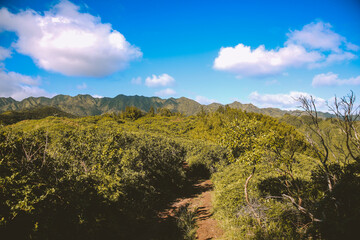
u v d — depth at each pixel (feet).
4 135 20.26
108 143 35.06
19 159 18.58
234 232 22.49
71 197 18.57
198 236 24.79
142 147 45.85
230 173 42.24
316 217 16.69
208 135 118.83
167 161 51.49
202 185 53.36
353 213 14.12
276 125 89.76
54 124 89.30
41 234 15.25
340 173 18.71
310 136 19.54
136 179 31.48
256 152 21.76
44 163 19.01
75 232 17.94
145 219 28.63
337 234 14.06
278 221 20.63
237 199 28.32
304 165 49.26
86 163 29.30
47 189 16.93
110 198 23.45
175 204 37.35
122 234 23.09
